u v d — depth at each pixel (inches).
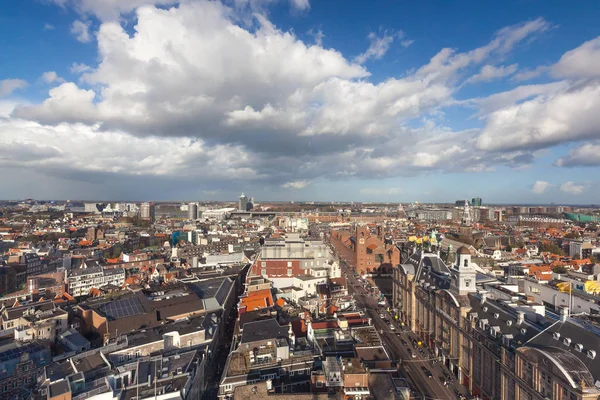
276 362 3838.6
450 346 4832.7
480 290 4958.2
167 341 4453.7
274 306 5930.1
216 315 5693.9
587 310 5684.1
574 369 2797.7
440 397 4178.2
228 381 3521.2
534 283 6791.3
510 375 3496.6
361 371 3216.0
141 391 3289.9
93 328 5280.5
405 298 6584.6
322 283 7204.7
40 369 3863.2
